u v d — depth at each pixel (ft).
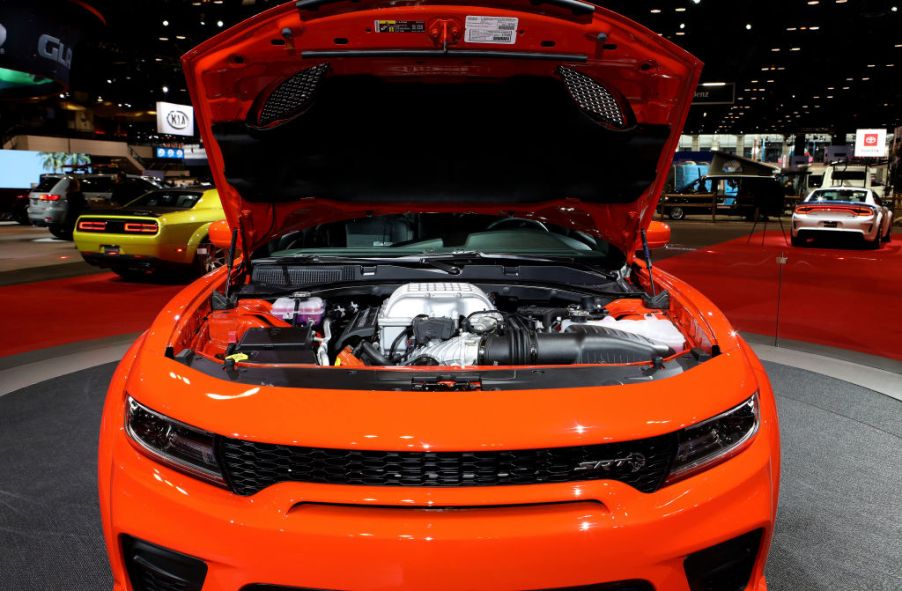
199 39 69.51
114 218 21.17
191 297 6.52
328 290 7.39
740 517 4.10
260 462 3.92
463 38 5.30
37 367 12.44
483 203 7.38
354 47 5.40
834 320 16.84
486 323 5.97
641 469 3.97
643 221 7.20
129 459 4.23
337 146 6.50
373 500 3.73
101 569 6.10
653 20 58.44
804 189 74.64
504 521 3.70
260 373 4.58
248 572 3.76
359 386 4.32
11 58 41.37
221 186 6.57
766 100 114.01
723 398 4.34
